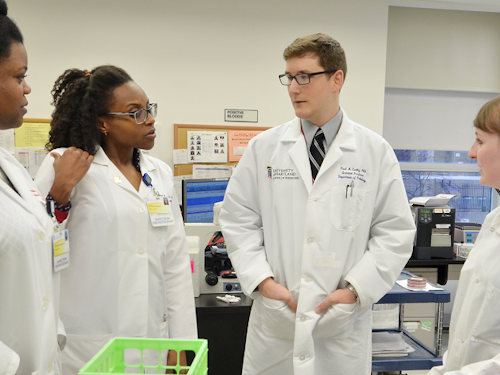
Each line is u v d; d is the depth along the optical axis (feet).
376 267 4.29
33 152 11.13
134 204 4.05
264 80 11.89
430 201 10.32
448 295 6.18
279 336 4.45
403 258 4.40
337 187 4.33
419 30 12.95
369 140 4.58
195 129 11.74
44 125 11.10
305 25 11.86
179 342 2.32
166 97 11.59
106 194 3.93
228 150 11.96
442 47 13.07
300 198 4.41
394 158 4.62
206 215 9.11
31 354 2.65
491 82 13.37
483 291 3.33
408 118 13.37
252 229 4.78
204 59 11.64
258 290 4.53
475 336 3.33
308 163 4.43
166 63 11.51
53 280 3.34
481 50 13.23
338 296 4.16
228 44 11.69
